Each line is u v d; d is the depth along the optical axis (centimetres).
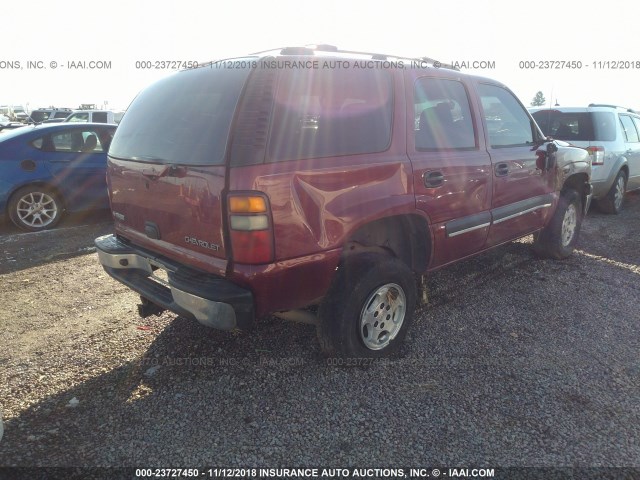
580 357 339
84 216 792
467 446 253
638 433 263
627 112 859
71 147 718
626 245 612
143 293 309
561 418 275
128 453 248
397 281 326
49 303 432
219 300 253
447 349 349
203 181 261
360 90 303
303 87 273
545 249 527
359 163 291
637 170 869
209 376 315
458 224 364
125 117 349
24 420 272
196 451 249
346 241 288
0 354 342
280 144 260
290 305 275
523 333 374
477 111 392
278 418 275
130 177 319
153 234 306
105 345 355
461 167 360
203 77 295
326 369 323
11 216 681
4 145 672
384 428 267
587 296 444
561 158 492
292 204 260
